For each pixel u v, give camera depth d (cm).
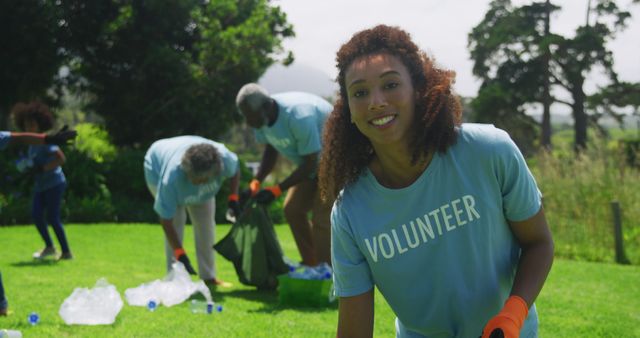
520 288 232
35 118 846
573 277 813
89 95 2089
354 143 247
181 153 670
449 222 238
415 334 265
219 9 2108
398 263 248
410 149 232
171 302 580
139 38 1950
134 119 2022
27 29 1789
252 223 663
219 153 648
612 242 1084
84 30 1950
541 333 493
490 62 3794
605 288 730
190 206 706
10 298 595
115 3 1977
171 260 698
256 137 730
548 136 3628
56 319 512
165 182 652
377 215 246
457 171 233
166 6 1947
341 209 254
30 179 854
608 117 3625
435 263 244
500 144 233
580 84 3603
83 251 973
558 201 1165
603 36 3541
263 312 558
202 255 714
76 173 1536
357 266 257
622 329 507
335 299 613
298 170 661
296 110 654
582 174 1181
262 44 2045
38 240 1096
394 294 256
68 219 1484
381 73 222
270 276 661
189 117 2050
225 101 2106
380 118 223
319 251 682
